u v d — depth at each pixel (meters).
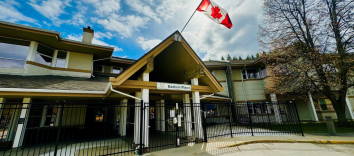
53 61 9.33
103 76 11.30
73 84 7.26
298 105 14.90
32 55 8.22
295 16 11.42
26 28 7.67
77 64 10.06
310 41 10.55
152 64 5.73
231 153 5.04
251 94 14.97
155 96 9.60
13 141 6.29
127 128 12.31
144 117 5.46
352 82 10.16
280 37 11.34
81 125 9.88
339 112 9.99
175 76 8.27
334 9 9.94
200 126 6.77
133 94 8.24
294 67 10.37
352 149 5.29
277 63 11.55
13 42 8.02
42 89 5.64
